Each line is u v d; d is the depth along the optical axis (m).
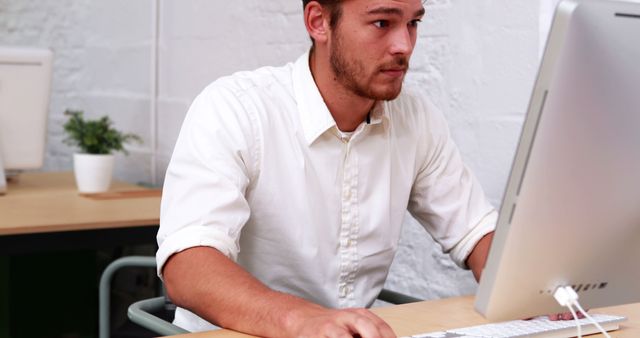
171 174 1.57
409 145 1.76
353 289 1.72
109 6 3.77
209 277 1.37
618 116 1.02
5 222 2.43
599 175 1.04
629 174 1.07
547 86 0.97
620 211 1.09
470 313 1.42
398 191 1.75
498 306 1.09
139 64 3.58
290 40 2.82
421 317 1.39
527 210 1.02
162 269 1.48
